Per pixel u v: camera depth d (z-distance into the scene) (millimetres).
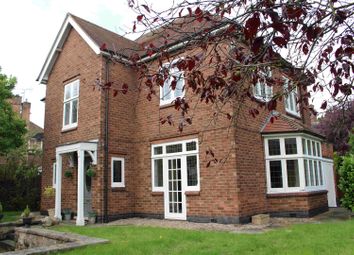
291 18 2357
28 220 12555
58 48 16125
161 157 13445
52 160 15867
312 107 3857
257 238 8148
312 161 13859
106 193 12969
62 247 7031
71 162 14531
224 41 3027
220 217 11336
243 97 3445
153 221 12555
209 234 8898
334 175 17781
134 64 3373
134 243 7855
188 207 12281
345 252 6484
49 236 8805
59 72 16172
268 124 13406
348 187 12352
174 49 3238
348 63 2875
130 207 13922
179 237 8555
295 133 12773
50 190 14922
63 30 15648
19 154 20984
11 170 19672
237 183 11102
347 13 2480
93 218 12633
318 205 13695
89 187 13922
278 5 2324
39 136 32375
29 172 20016
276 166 13008
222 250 7031
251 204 11641
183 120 3625
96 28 16297
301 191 12555
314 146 14508
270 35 2469
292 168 12922
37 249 6805
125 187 13844
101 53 13617
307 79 3037
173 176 13016
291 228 9570
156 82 3217
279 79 3377
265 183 12758
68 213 13898
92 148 13133
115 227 10945
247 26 2281
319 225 9891
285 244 7379
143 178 13969
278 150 13055
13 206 19391
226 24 2812
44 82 16984
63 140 15219
